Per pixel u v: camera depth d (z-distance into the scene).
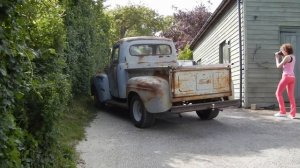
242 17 12.73
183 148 7.06
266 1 12.70
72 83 10.39
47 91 4.71
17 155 3.39
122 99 10.68
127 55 10.38
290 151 6.71
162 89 8.32
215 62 17.53
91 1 13.31
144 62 10.53
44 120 4.68
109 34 21.97
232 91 9.10
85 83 11.90
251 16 12.67
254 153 6.62
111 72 11.02
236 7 13.32
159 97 8.30
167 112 8.40
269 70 12.67
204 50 20.98
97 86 11.74
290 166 5.84
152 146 7.23
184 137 7.99
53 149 4.97
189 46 26.72
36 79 4.60
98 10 15.59
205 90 8.73
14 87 3.44
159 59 10.73
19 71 3.47
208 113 9.84
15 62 3.42
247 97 12.58
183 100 8.48
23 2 3.32
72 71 10.03
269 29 12.72
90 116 10.57
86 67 11.97
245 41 12.62
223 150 6.87
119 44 10.72
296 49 12.91
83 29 11.71
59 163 5.24
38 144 4.68
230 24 14.27
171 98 8.35
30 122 4.65
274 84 12.67
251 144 7.27
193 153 6.69
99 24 17.31
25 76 3.84
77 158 6.20
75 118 9.62
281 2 12.76
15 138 3.50
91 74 12.68
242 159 6.27
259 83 12.66
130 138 7.93
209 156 6.48
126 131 8.66
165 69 8.62
